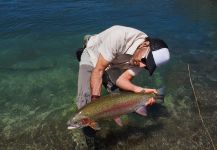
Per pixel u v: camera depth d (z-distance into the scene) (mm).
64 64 3318
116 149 2256
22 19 4293
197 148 2299
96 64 2082
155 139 2350
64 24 4199
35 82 3037
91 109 1868
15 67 3279
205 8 4879
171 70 3168
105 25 4191
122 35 2053
